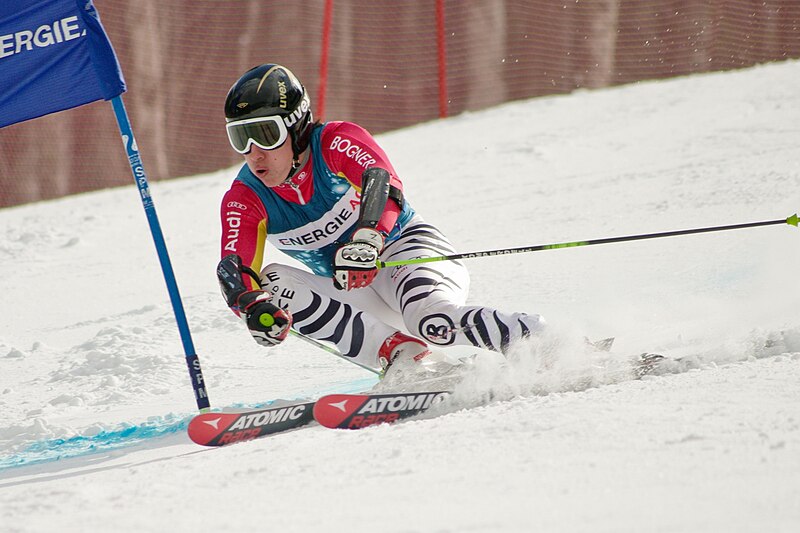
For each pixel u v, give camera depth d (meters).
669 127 42.12
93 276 29.98
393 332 12.45
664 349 12.97
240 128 11.88
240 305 11.62
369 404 10.62
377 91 68.00
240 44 66.56
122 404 15.05
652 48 67.44
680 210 25.36
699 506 6.03
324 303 12.43
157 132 64.19
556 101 56.34
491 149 44.25
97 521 7.13
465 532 5.99
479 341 11.80
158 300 24.84
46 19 13.49
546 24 67.25
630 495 6.39
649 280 18.72
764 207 23.81
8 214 46.31
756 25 66.00
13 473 10.88
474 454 7.95
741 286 16.84
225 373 16.50
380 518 6.45
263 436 10.86
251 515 6.89
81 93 13.55
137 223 39.31
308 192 12.55
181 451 10.77
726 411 8.31
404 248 13.02
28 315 25.19
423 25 67.75
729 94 48.69
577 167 36.81
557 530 5.86
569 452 7.61
